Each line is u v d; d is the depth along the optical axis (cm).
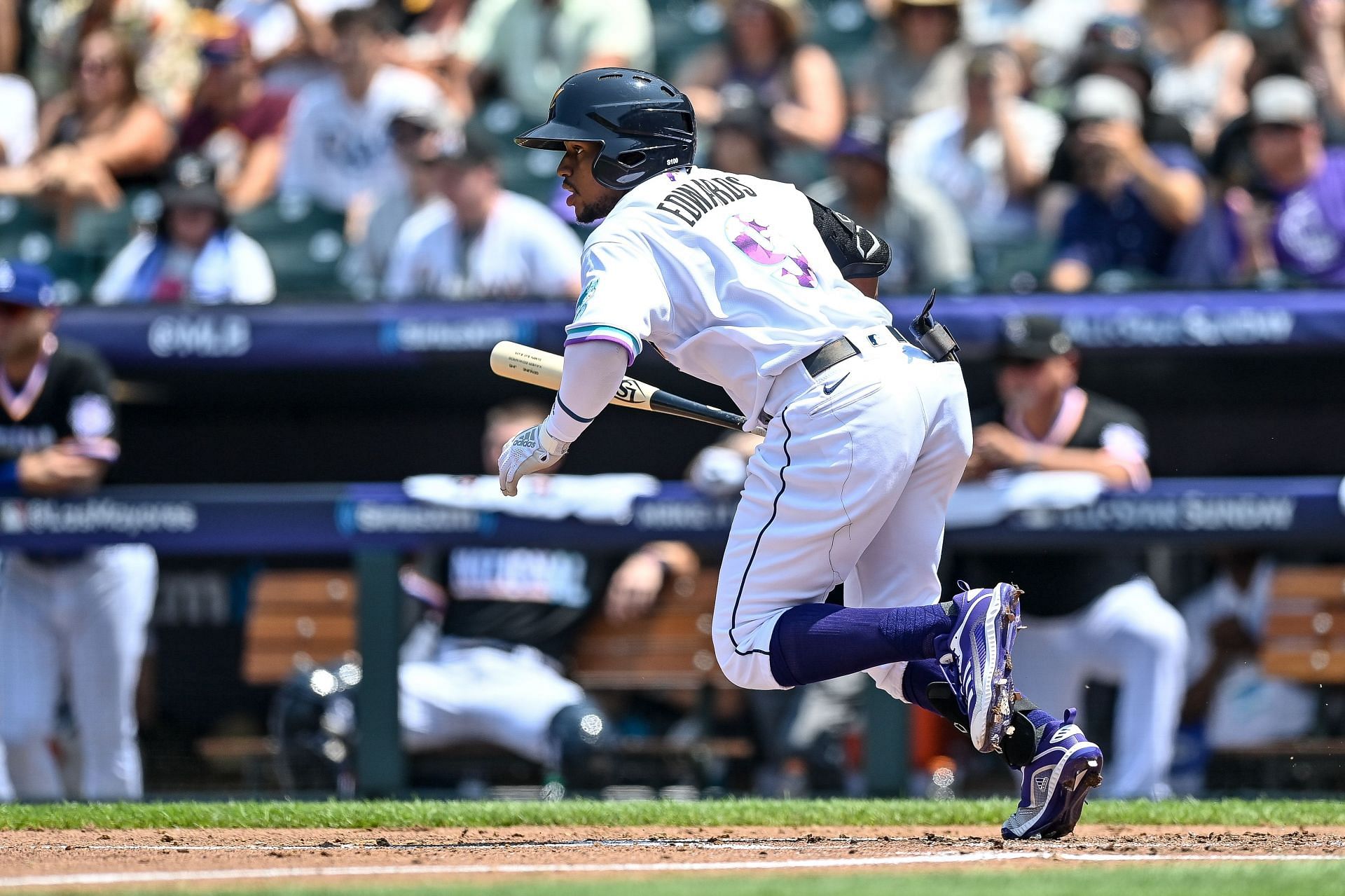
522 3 3394
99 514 2341
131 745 2366
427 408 2905
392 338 2583
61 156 3238
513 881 1202
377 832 1655
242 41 3356
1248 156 2762
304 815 1745
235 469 2920
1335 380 2658
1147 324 2462
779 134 3106
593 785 2284
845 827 1702
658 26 3716
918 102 3216
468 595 2348
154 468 2927
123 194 3288
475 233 2762
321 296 2616
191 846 1509
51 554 2350
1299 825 1706
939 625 1272
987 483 2283
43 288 2339
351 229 3195
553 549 2341
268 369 2683
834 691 2258
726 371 1331
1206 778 2300
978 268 2919
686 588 2350
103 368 2419
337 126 3225
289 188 3247
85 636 2362
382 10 3241
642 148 1371
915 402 1306
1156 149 2781
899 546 1373
